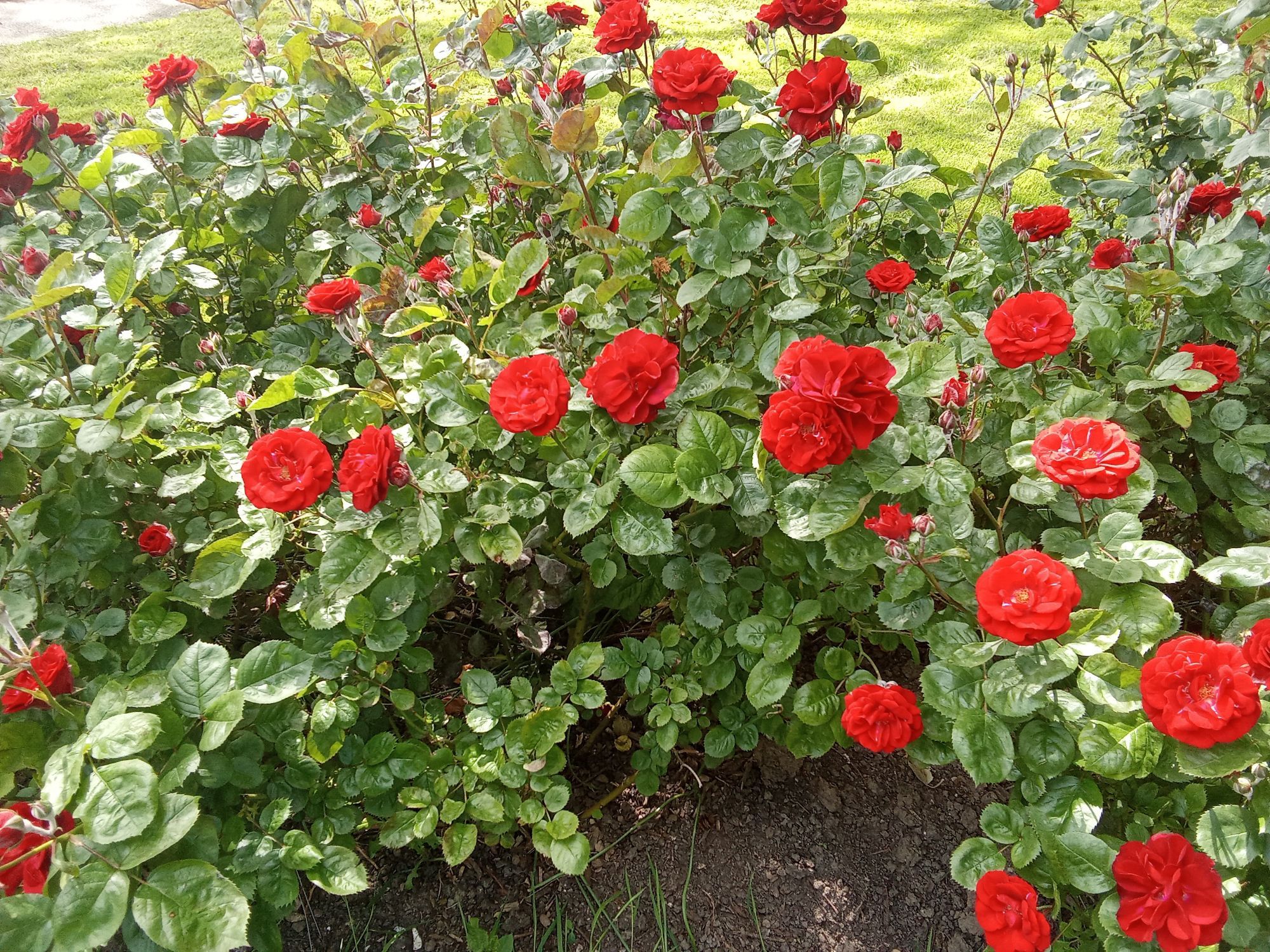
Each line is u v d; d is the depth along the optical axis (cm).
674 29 698
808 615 163
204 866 115
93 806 113
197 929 110
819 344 138
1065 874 123
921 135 500
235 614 211
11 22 892
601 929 182
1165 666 110
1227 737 105
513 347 184
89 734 120
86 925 107
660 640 185
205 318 263
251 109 238
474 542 162
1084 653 126
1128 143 272
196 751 129
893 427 150
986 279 218
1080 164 255
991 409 179
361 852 189
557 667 168
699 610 174
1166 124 263
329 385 172
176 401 179
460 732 180
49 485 170
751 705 183
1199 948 114
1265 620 114
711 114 200
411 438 176
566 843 154
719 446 153
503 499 167
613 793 201
